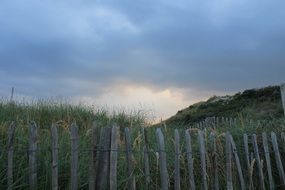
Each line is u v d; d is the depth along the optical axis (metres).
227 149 6.91
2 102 10.68
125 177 5.84
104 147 5.41
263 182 7.41
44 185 5.33
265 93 22.88
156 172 6.24
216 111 23.14
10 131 5.05
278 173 8.02
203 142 6.67
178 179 6.14
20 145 5.70
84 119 10.60
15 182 5.06
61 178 5.52
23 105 10.94
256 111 20.20
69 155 5.80
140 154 6.33
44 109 10.86
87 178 5.59
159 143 5.98
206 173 6.72
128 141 5.70
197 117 23.14
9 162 5.00
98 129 5.46
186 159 7.02
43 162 5.48
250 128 8.94
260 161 7.73
